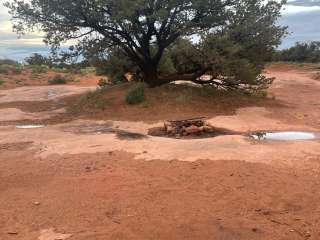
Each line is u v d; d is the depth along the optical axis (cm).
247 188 766
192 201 715
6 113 1791
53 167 948
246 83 1794
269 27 1791
